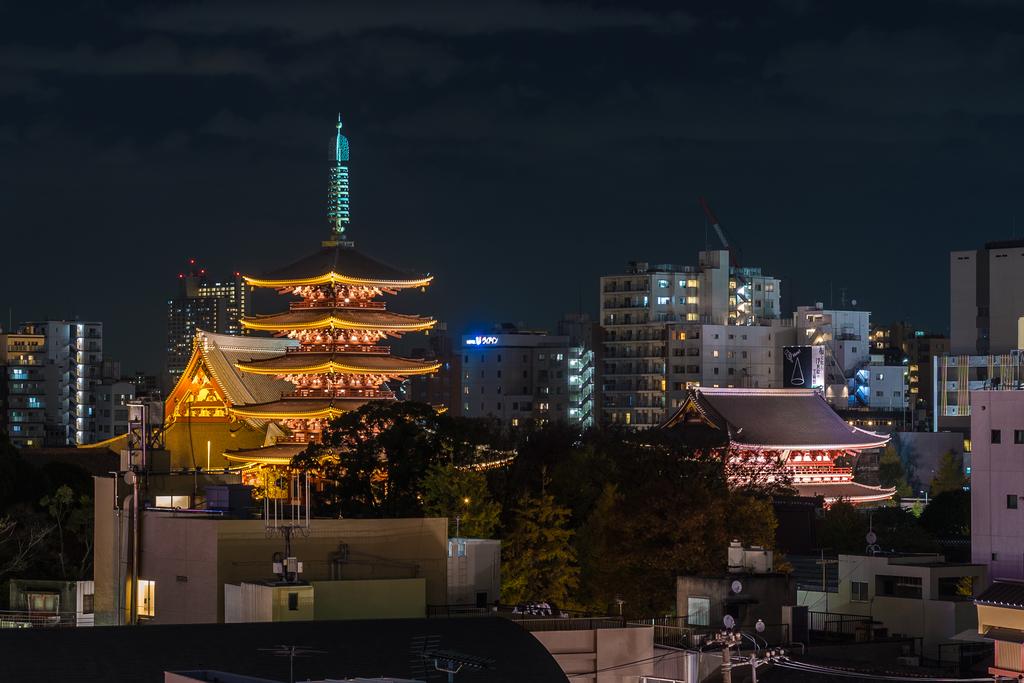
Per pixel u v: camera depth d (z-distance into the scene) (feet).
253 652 253.44
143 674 242.78
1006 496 529.04
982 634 347.56
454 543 350.43
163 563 342.64
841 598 437.58
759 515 473.26
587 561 469.16
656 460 565.94
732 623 284.82
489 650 260.83
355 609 314.35
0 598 499.92
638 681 298.35
